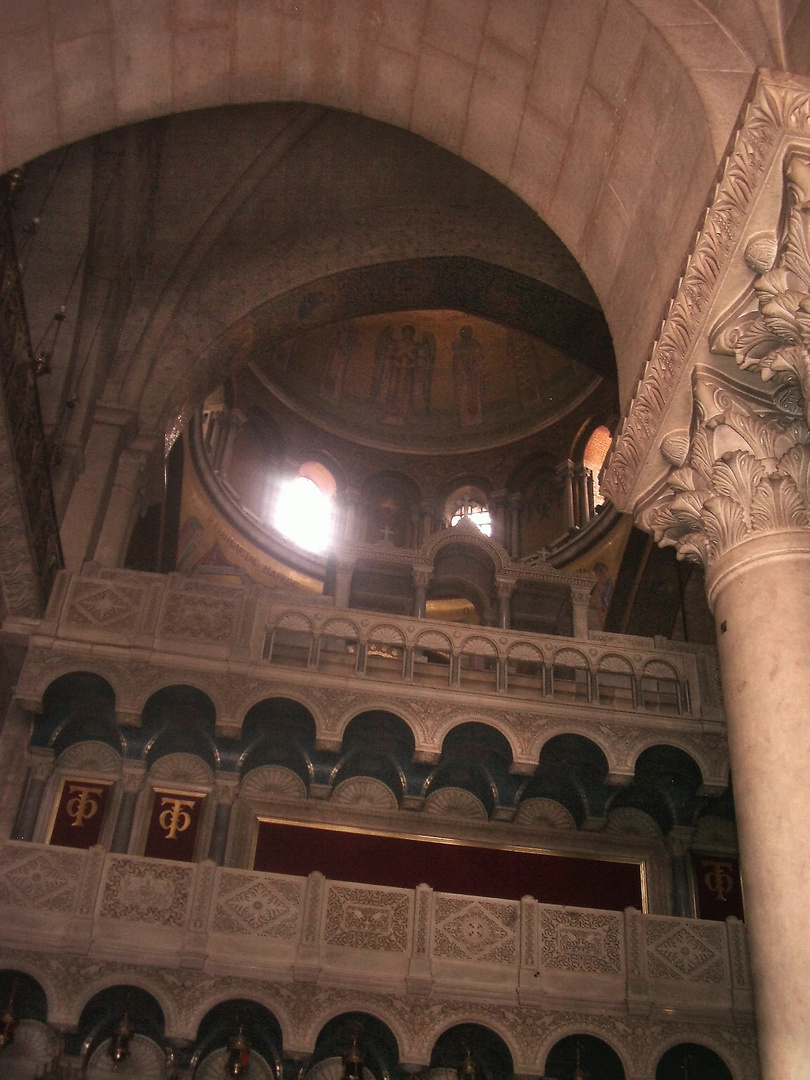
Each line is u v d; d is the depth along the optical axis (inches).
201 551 837.2
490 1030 468.4
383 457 1010.1
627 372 298.0
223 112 649.0
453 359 1043.9
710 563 259.9
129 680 533.3
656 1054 462.0
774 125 225.9
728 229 243.8
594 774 579.5
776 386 255.9
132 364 650.2
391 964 472.1
